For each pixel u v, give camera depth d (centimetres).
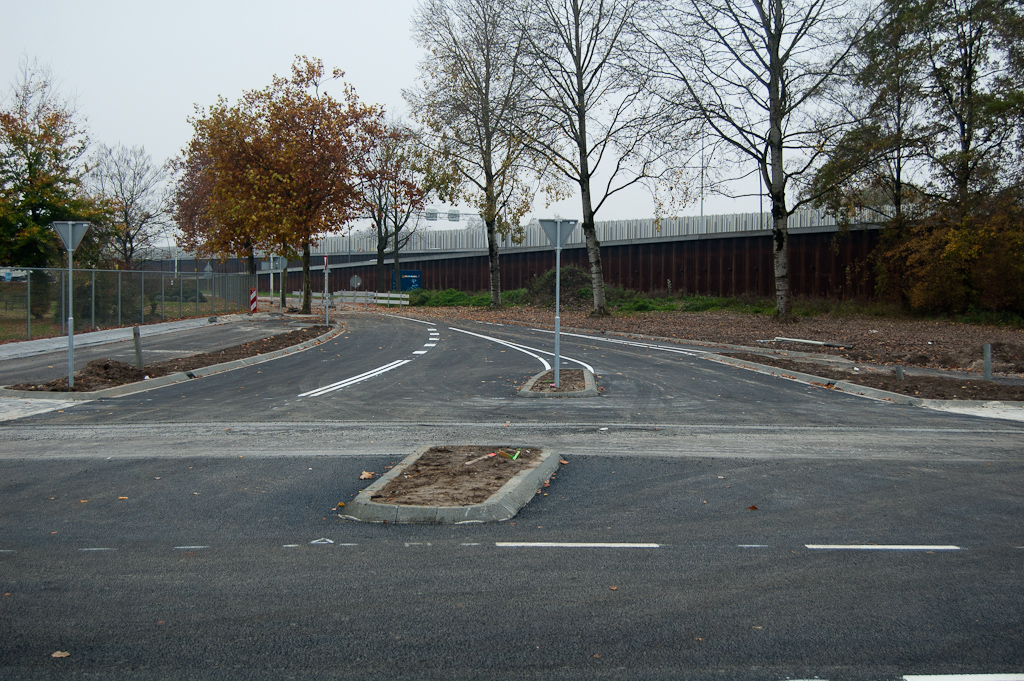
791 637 441
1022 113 2950
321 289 8975
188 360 2066
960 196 3212
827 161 2930
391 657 416
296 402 1442
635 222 4981
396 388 1633
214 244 4394
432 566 564
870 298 3844
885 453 977
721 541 625
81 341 2638
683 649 425
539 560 577
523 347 2516
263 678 392
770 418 1259
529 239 5856
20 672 399
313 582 532
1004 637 442
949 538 632
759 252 4325
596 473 864
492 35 3769
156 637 443
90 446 1025
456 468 841
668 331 2947
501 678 391
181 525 673
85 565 570
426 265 7162
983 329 2875
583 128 3456
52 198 3678
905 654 419
